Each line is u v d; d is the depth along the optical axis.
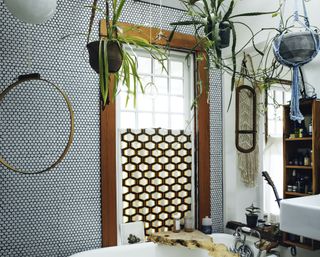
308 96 2.09
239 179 3.01
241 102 2.99
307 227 1.25
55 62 2.38
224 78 2.98
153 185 2.68
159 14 2.75
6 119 2.22
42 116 2.32
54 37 2.39
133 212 2.60
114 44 1.42
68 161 2.40
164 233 2.63
